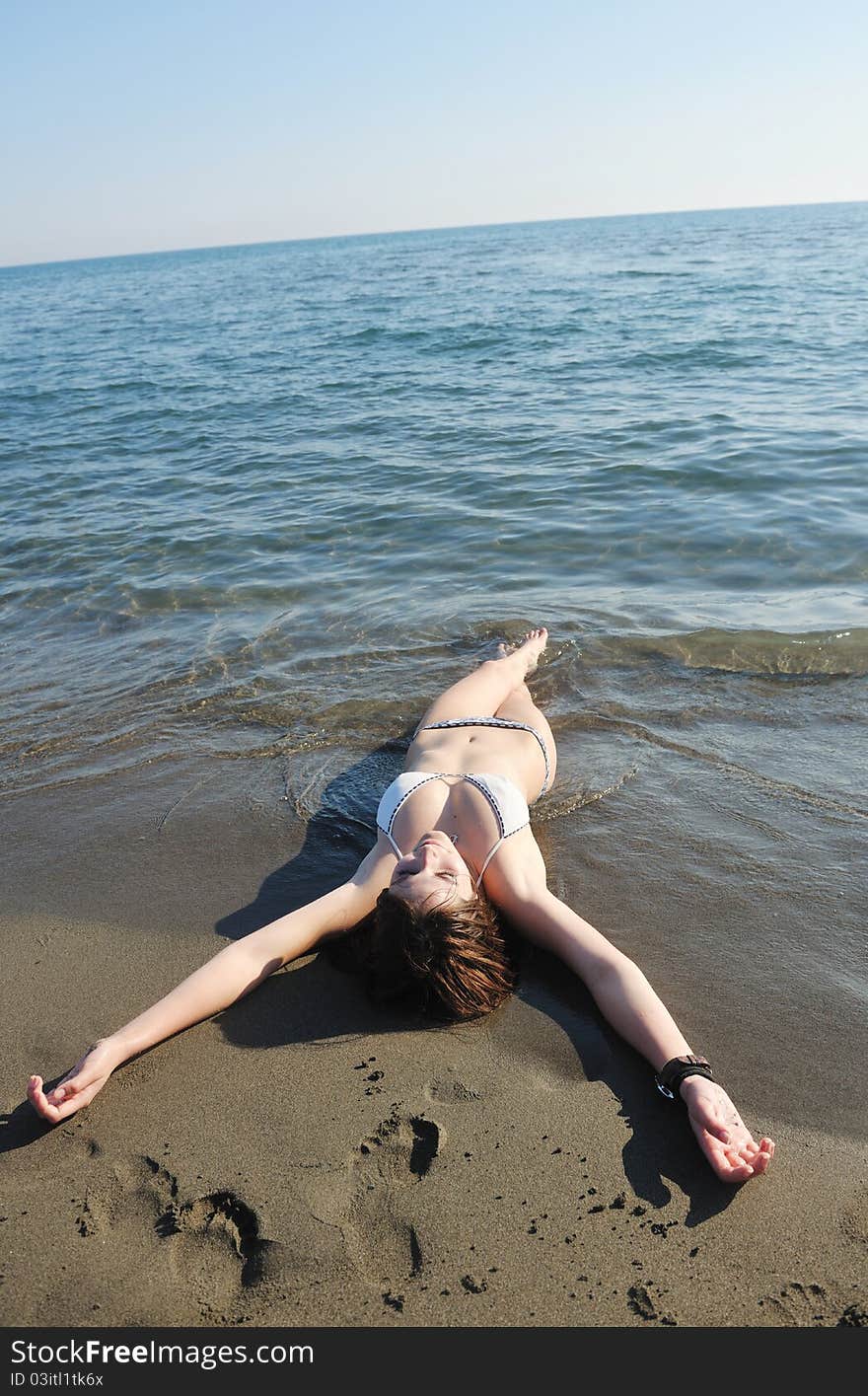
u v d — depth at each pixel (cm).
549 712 470
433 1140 241
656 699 474
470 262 5216
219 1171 232
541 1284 204
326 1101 255
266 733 470
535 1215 219
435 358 1603
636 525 714
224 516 816
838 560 618
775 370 1266
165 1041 280
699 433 948
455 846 329
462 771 364
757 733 438
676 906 330
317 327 2269
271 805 409
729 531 685
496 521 746
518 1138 241
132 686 527
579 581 625
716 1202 222
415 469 912
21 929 334
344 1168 232
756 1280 203
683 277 2980
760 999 287
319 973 310
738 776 404
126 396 1461
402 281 3975
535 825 384
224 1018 289
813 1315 196
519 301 2527
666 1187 226
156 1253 213
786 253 4053
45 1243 216
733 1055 267
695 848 360
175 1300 203
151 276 8388
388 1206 222
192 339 2239
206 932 328
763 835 365
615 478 823
